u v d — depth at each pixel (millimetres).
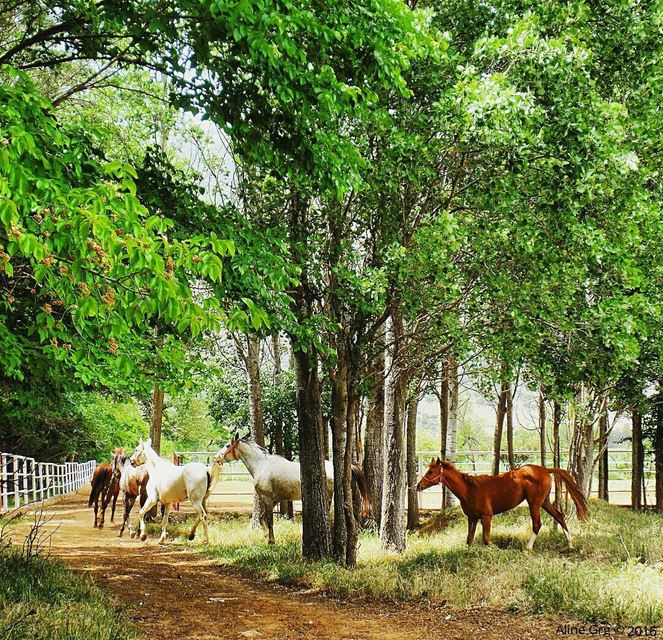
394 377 13406
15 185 5223
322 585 10844
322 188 9391
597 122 10180
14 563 9305
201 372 10391
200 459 48719
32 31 9836
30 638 6266
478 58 10641
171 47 8742
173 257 5234
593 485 32812
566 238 10445
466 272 11227
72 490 34469
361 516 16875
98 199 4848
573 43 10398
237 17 7309
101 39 9266
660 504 22094
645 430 22422
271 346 23594
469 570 10711
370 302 11102
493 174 10578
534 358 12828
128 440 39719
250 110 9000
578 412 15602
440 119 10148
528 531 14789
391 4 8156
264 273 8875
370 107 10508
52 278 4914
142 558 14398
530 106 9852
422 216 11172
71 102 14547
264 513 16938
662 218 12461
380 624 8602
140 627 7988
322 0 7992
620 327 11539
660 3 11617
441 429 21844
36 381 10516
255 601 10016
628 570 9836
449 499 20891
